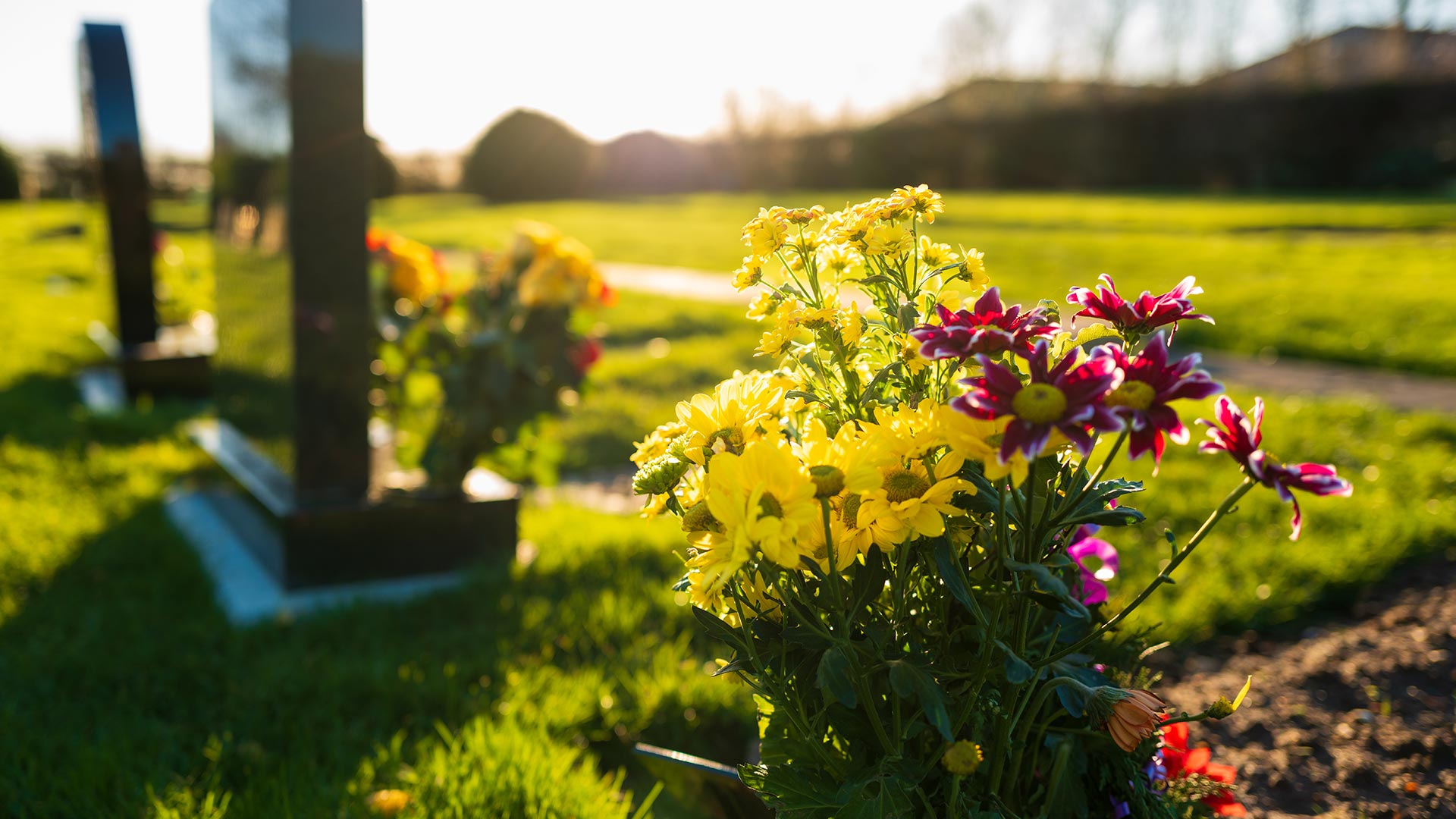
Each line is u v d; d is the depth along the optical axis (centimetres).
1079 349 129
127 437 634
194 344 802
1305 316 933
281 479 414
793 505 118
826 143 4200
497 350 410
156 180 2858
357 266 390
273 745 271
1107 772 147
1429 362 746
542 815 220
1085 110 3566
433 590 384
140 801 236
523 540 441
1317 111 3083
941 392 143
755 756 258
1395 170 2955
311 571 395
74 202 3656
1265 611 328
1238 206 2505
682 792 210
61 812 236
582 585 383
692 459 136
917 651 134
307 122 370
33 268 1612
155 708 297
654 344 936
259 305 432
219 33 484
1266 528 399
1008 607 137
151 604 373
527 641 331
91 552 420
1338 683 274
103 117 769
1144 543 392
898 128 3962
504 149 4059
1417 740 236
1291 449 505
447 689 296
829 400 147
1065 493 132
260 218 422
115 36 793
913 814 137
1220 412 125
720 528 122
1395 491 437
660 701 284
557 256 417
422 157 4375
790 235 156
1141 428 115
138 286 787
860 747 139
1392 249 1479
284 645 338
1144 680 167
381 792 237
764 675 133
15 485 507
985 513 135
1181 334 896
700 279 1526
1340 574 345
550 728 272
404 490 429
